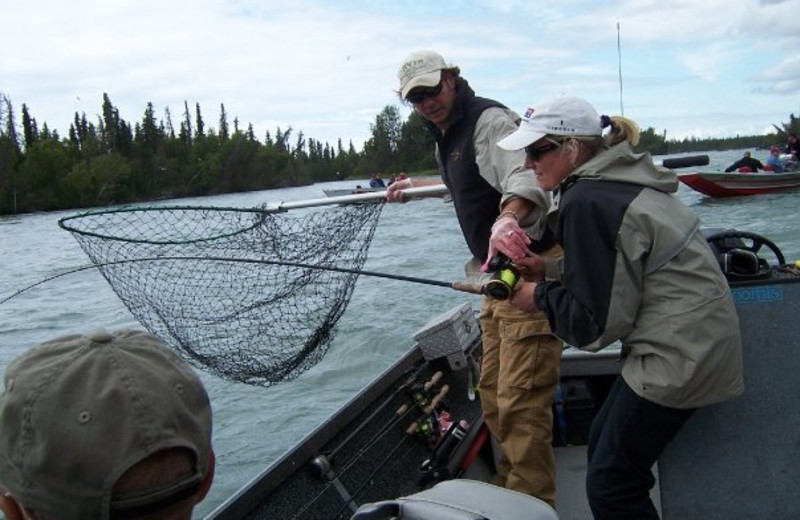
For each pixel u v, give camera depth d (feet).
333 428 10.55
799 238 46.50
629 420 7.26
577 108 7.39
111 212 9.78
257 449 19.48
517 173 9.07
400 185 10.76
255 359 9.71
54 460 3.13
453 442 11.59
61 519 3.20
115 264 9.81
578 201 6.92
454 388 13.84
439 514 4.50
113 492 3.16
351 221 10.55
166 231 10.32
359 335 28.60
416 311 31.94
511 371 10.00
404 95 9.81
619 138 7.37
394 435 11.57
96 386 3.24
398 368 12.92
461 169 9.97
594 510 7.77
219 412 21.70
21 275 52.70
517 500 4.72
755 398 7.94
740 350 7.13
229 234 10.16
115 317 37.04
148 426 3.23
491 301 10.85
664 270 6.90
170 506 3.30
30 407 3.20
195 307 9.79
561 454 12.47
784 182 61.77
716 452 8.00
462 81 9.93
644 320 7.04
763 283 7.92
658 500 10.69
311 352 9.97
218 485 17.80
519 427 10.06
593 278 6.91
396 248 52.95
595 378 12.85
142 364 3.40
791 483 7.89
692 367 6.84
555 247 9.44
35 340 33.32
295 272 10.21
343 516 9.73
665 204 7.00
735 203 61.41
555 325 7.34
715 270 7.02
